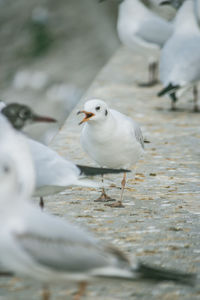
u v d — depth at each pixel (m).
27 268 6.25
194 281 6.93
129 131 11.27
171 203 11.18
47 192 9.39
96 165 13.26
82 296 7.40
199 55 18.06
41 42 40.12
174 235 9.55
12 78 36.88
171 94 18.06
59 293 7.48
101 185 9.16
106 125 11.01
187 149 14.77
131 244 9.14
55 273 6.30
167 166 13.48
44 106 33.50
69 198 11.41
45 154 9.20
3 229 6.13
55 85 35.56
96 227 9.86
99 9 42.53
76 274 6.32
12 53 39.53
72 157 13.89
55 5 42.81
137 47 22.62
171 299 7.39
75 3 42.56
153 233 9.63
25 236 6.11
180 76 17.86
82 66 37.97
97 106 10.91
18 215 6.21
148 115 17.97
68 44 40.06
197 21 19.08
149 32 22.27
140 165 13.54
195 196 11.60
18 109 9.05
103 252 6.36
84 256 6.24
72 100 33.69
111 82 22.20
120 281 6.44
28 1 42.84
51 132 20.70
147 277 6.50
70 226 6.43
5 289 7.59
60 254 6.19
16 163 6.50
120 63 25.89
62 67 37.75
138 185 12.27
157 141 15.41
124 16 22.67
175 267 8.27
